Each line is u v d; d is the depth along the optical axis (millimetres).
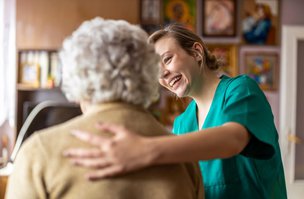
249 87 1188
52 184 747
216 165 1266
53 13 3395
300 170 3938
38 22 3400
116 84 800
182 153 798
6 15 3830
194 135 846
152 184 796
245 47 3918
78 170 753
